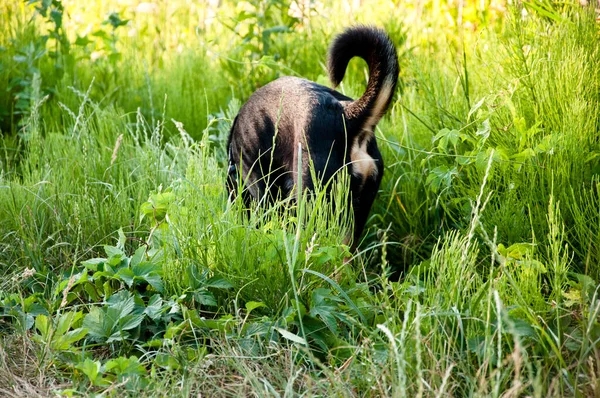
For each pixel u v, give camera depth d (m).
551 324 2.65
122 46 6.27
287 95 3.40
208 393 2.47
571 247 3.25
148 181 3.87
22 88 5.35
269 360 2.66
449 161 3.80
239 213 3.11
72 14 7.18
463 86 3.92
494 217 3.30
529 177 3.39
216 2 6.36
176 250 3.05
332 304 2.77
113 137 4.49
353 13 5.72
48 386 2.60
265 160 3.49
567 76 3.55
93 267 2.98
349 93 4.41
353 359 2.49
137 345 2.72
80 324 2.88
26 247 3.39
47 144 4.37
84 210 3.59
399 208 3.88
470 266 2.73
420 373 2.16
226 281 2.91
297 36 5.57
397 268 3.74
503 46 4.11
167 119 5.04
